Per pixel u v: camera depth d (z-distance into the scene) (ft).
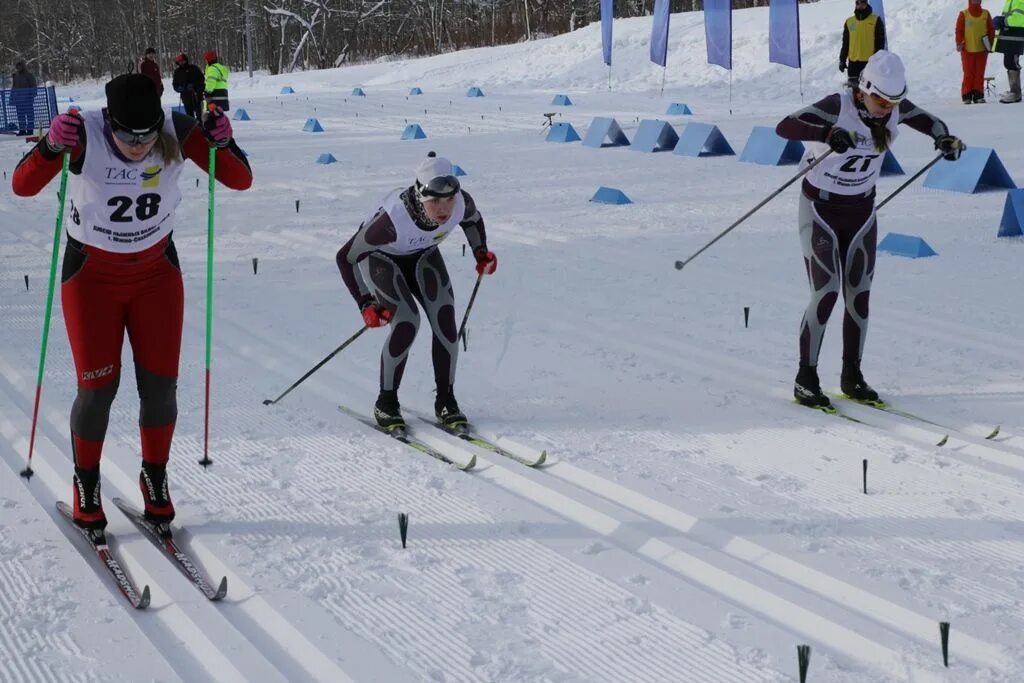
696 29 84.53
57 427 14.97
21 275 25.14
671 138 45.52
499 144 49.01
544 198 34.06
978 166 32.12
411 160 44.39
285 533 11.53
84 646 9.25
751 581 10.24
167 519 11.61
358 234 14.43
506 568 10.69
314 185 38.42
